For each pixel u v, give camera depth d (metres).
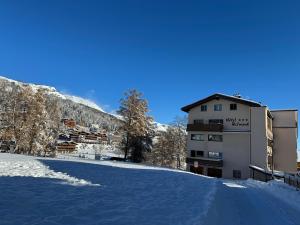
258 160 42.28
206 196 12.35
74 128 143.38
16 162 19.12
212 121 46.97
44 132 47.00
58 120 53.91
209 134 46.66
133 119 51.34
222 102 46.56
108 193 10.75
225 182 28.70
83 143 131.38
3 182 10.73
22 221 6.00
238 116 44.91
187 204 9.84
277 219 10.35
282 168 49.69
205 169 46.12
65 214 6.89
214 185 18.94
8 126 43.94
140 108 52.00
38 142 46.19
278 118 51.59
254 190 21.55
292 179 23.27
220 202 12.36
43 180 12.38
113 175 18.34
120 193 11.07
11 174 13.17
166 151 63.28
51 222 6.11
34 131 45.50
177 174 25.95
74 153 95.88
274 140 51.09
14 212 6.63
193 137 48.22
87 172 18.38
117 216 7.20
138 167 30.59
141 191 12.23
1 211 6.61
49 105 52.12
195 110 48.97
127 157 54.06
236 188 21.66
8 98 45.25
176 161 63.69
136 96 52.19
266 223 9.50
